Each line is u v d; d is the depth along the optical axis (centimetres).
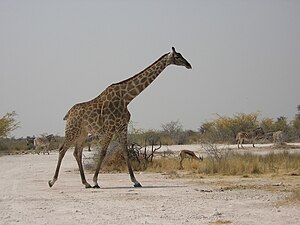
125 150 3083
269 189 2697
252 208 2066
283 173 3666
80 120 3097
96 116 3092
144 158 4375
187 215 1939
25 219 1928
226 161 3925
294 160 4228
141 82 3164
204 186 2928
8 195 2644
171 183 3158
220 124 9738
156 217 1909
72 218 1933
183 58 3219
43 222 1862
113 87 3134
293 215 1884
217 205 2166
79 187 3028
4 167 4912
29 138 10200
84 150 7144
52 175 3928
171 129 10388
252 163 3891
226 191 2645
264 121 10700
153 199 2406
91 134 3141
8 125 9050
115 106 3095
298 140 8875
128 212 2041
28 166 5031
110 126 3073
